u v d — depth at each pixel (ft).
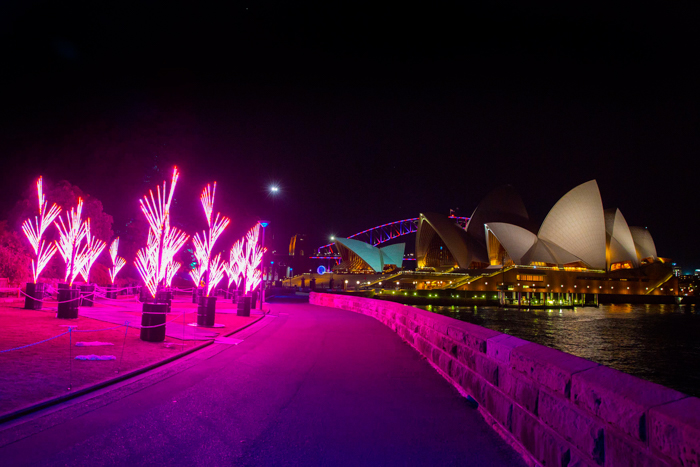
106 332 43.78
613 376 10.95
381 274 410.93
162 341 39.96
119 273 143.84
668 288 425.28
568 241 324.19
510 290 344.90
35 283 66.74
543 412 13.91
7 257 94.12
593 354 120.37
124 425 17.52
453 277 365.61
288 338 49.24
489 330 22.71
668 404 8.84
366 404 22.29
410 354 38.96
